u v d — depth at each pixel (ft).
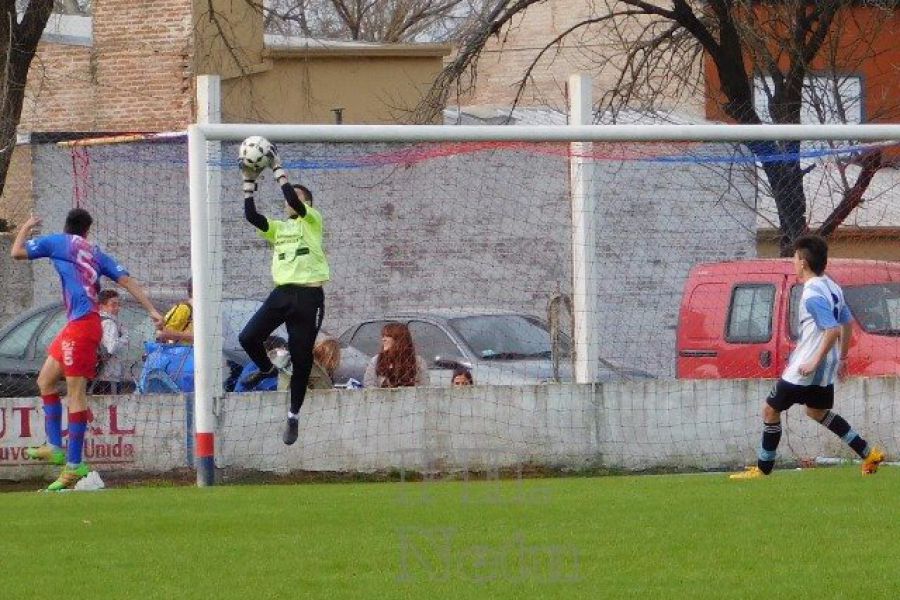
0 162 293.43
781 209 217.77
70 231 153.07
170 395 173.27
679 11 310.45
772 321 200.85
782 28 334.65
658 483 147.23
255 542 107.24
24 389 199.93
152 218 239.91
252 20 389.60
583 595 85.81
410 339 189.67
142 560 99.91
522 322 216.13
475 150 205.67
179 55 386.11
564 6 466.29
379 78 401.70
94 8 392.68
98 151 241.14
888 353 192.24
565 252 240.32
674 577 90.89
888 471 155.63
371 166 228.02
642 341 229.45
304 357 153.38
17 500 138.51
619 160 203.92
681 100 374.84
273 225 153.17
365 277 240.53
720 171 232.53
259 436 171.53
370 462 174.19
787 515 116.06
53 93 396.37
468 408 176.55
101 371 184.55
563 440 177.68
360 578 92.32
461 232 242.17
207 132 167.22
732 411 180.65
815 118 339.16
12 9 309.63
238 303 203.41
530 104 446.60
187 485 166.09
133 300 203.21
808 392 148.25
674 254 236.02
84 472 153.99
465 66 321.93
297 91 395.75
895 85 390.63
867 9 368.48
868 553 98.37
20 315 206.18
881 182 246.68
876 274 200.44
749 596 84.94
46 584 91.56
